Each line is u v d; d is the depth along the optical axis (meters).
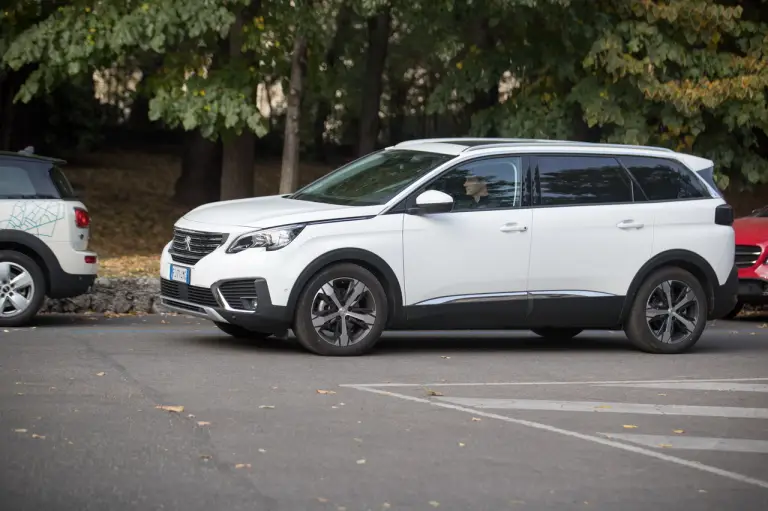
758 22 28.69
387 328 15.70
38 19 27.02
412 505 8.34
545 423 11.41
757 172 28.19
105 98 50.19
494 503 8.47
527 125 27.64
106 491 8.41
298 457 9.65
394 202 15.59
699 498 8.80
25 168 17.48
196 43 26.42
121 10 25.11
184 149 36.88
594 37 26.75
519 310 16.14
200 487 8.61
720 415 12.15
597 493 8.85
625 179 16.95
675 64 27.47
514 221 16.08
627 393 13.34
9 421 10.55
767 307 25.41
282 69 26.67
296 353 15.49
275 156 50.84
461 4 25.92
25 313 17.38
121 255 27.02
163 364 14.14
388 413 11.62
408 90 44.53
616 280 16.67
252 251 15.00
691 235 17.14
